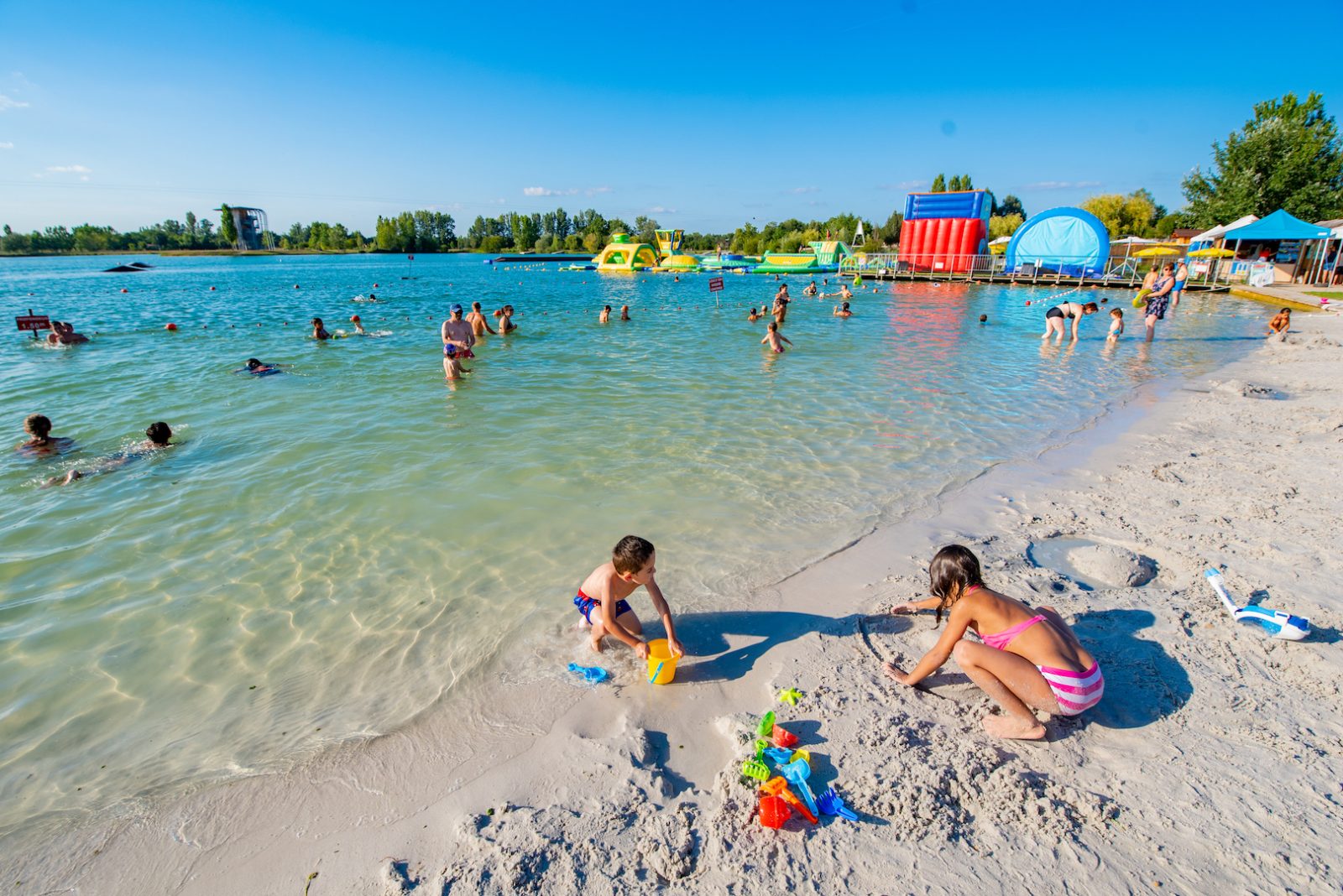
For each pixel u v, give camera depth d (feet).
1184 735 10.37
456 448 25.73
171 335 56.54
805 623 14.01
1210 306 79.56
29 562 17.06
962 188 233.76
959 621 11.05
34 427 25.13
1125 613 13.82
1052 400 33.94
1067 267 108.17
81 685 12.61
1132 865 8.21
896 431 28.27
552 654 13.19
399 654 13.29
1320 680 11.43
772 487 21.84
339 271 191.93
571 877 8.33
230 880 8.63
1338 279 97.25
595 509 20.08
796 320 70.44
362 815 9.55
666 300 96.73
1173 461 23.75
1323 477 21.44
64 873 8.82
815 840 8.71
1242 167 116.37
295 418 29.96
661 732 11.02
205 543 18.04
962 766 9.82
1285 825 8.68
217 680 12.68
